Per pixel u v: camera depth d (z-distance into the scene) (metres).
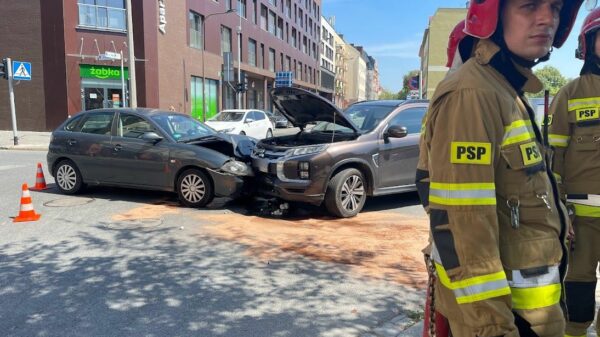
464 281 1.47
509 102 1.54
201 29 30.98
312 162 6.34
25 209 6.43
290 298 3.90
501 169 1.54
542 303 1.57
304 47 61.59
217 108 33.66
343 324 3.44
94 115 8.09
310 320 3.51
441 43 38.53
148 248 5.22
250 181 7.04
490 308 1.44
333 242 5.45
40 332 3.35
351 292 4.02
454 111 1.52
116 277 4.37
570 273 2.57
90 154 7.86
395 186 7.19
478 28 1.59
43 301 3.85
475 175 1.46
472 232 1.46
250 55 40.69
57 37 22.67
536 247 1.57
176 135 7.62
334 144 6.58
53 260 4.82
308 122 7.40
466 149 1.47
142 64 24.30
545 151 1.73
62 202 7.59
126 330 3.37
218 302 3.83
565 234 1.68
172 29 26.75
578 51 2.54
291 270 4.54
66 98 23.02
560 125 2.51
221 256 4.95
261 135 21.06
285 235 5.74
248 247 5.26
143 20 24.11
